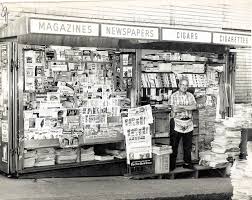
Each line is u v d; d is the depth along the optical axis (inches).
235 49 502.9
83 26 324.2
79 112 372.8
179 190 339.9
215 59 439.8
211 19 513.0
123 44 386.9
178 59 419.2
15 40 350.9
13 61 344.8
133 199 311.0
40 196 303.3
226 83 443.8
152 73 411.8
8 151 350.3
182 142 418.9
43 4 409.7
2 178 352.8
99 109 380.2
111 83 387.9
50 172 365.7
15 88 346.3
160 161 388.5
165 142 419.2
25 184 337.4
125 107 393.7
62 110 365.4
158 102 413.4
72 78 371.2
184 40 370.0
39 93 358.0
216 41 388.5
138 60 394.0
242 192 235.3
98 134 378.3
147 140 382.9
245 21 538.6
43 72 358.0
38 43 350.9
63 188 330.6
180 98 405.7
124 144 395.2
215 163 412.8
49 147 363.3
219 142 418.3
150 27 352.8
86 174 380.2
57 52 362.3
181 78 422.0
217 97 440.8
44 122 358.6
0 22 392.5
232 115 444.8
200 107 431.5
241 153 423.5
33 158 359.6
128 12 454.6
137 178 378.6
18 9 399.2
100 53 381.7
